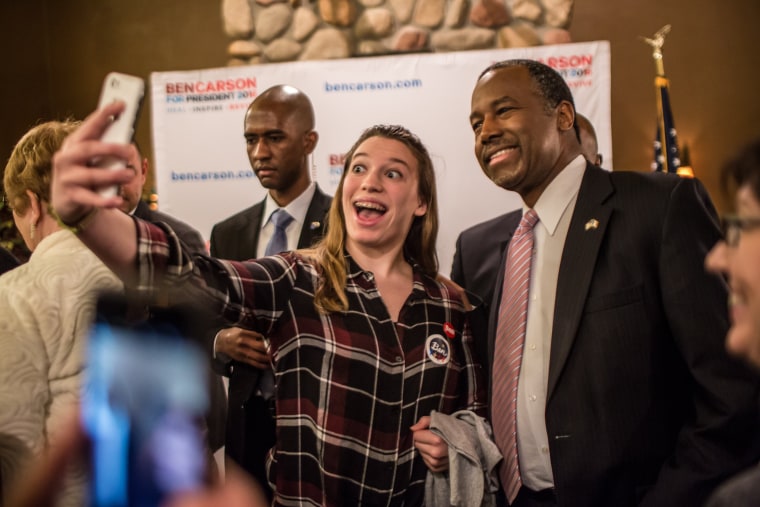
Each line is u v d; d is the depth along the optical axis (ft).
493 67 6.46
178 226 9.26
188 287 4.32
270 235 9.98
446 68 10.41
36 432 3.92
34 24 14.57
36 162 4.64
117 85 3.52
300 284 5.77
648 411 5.51
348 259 6.04
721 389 5.22
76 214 3.58
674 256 5.48
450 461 5.56
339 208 6.22
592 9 12.92
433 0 12.61
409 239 6.56
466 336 6.26
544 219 6.21
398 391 5.68
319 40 13.01
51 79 14.60
